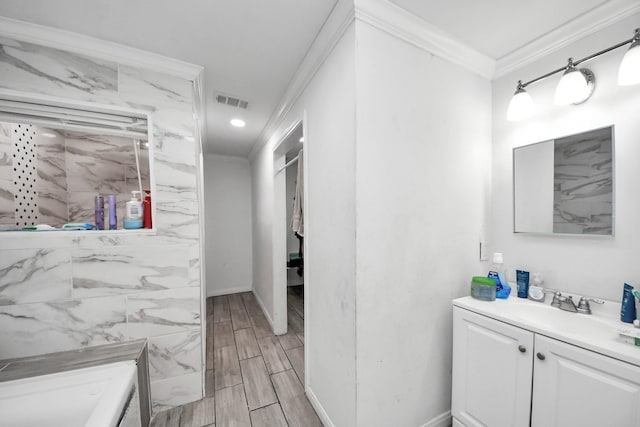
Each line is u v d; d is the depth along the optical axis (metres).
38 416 0.89
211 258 3.62
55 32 1.16
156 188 1.41
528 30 1.19
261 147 2.97
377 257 1.07
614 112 1.04
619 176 1.03
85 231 1.27
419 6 1.04
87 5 1.03
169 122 1.44
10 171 1.40
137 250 1.36
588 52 1.12
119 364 1.12
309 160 1.47
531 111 1.23
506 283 1.31
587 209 1.11
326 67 1.24
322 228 1.31
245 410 1.44
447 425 1.31
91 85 1.27
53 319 1.21
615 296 1.04
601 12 1.05
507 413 1.02
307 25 1.17
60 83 1.22
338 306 1.16
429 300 1.23
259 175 3.12
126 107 1.34
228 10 1.07
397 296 1.13
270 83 1.69
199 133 1.86
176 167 1.46
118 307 1.33
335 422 1.20
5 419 0.86
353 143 1.02
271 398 1.54
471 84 1.38
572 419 0.84
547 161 1.25
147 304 1.39
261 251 3.09
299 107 1.63
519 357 0.97
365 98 1.02
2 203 1.36
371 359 1.06
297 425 1.33
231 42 1.28
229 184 3.74
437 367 1.27
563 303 1.13
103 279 1.30
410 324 1.17
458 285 1.34
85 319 1.26
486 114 1.46
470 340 1.16
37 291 1.18
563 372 0.86
